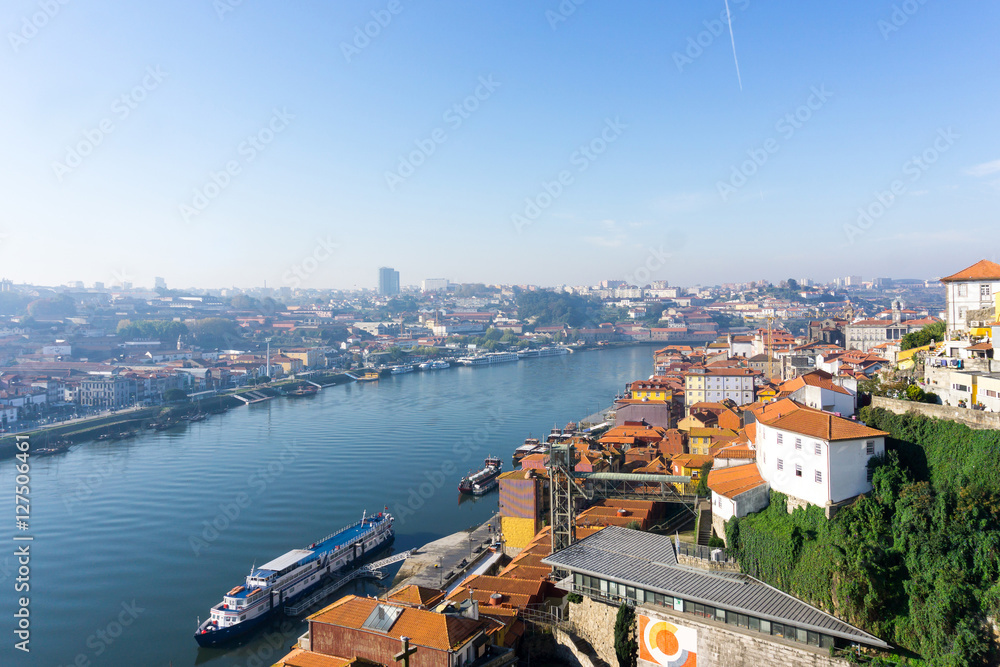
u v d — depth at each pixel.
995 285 105.94
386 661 70.19
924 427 70.00
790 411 83.31
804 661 60.03
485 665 69.88
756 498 78.25
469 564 118.31
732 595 67.69
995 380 71.81
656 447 163.75
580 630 79.19
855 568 60.47
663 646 68.81
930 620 55.84
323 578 116.62
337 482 170.50
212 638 96.38
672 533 109.12
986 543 55.34
